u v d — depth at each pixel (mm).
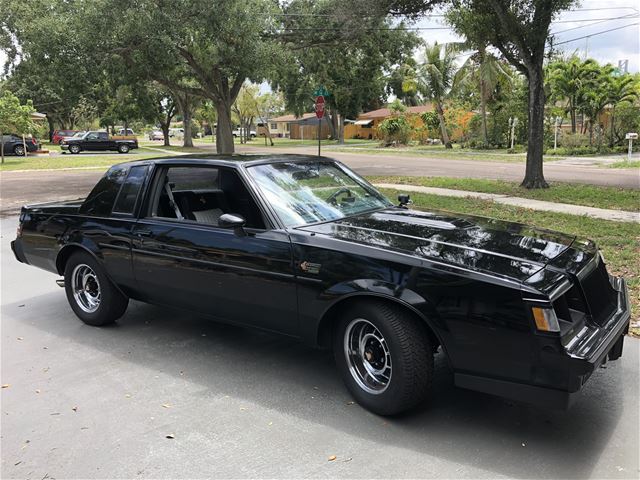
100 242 4977
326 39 23438
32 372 4301
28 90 52469
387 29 22219
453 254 3334
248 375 4145
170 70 20391
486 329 3004
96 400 3814
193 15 17219
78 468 3031
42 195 16250
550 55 14805
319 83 46344
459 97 41969
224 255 4078
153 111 49500
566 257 3404
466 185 15648
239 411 3602
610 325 3275
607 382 3873
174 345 4777
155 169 4793
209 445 3217
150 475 2943
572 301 3277
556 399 2885
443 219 4285
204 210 4457
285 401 3721
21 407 3744
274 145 58469
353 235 3725
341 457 3049
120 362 4445
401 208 4750
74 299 5414
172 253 4414
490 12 14430
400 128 46438
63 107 56438
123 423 3498
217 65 20453
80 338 5008
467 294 3053
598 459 2971
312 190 4418
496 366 3021
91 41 16812
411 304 3180
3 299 6336
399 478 2848
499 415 3457
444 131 41406
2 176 23016
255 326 4129
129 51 18453
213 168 4383
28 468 3045
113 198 5020
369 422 3414
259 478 2887
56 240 5387
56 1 17641
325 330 3766
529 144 14734
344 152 39875
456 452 3062
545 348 2861
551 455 3014
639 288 5781
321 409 3598
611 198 12523
